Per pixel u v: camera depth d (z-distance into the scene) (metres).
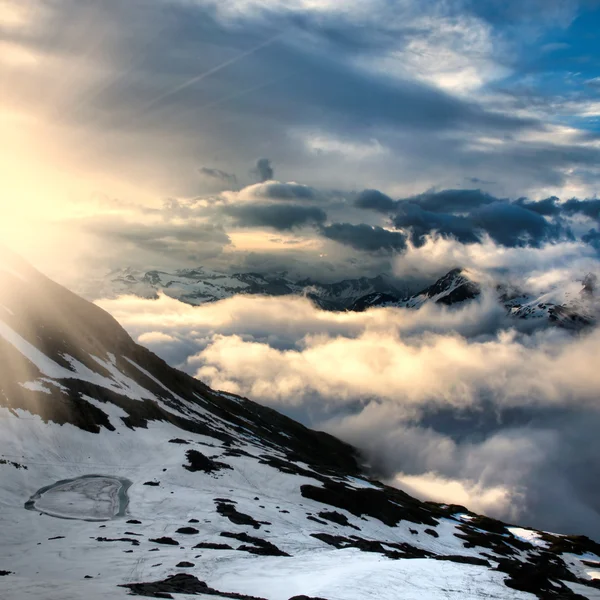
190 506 79.19
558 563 123.69
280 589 43.75
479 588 45.19
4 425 90.81
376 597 40.97
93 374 137.38
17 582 42.66
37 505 72.38
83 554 53.12
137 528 66.06
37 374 112.44
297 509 92.31
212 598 39.22
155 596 38.62
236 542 64.31
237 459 111.94
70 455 93.38
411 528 111.62
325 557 57.31
